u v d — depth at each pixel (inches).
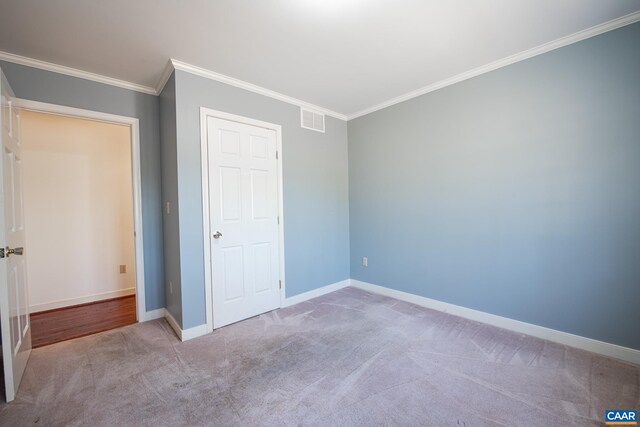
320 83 111.7
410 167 124.6
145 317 111.2
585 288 83.2
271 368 76.8
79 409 62.1
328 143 143.0
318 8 68.8
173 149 96.6
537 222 91.2
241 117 108.8
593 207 81.4
